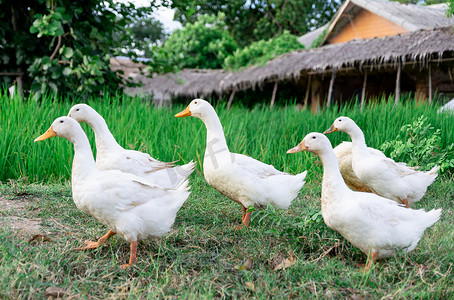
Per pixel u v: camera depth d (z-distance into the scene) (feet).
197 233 5.17
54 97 10.31
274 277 3.99
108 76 12.46
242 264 4.33
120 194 4.23
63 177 7.89
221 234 5.26
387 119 10.08
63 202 6.19
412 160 8.50
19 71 12.24
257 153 9.30
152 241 4.95
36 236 4.75
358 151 6.57
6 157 7.68
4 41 11.80
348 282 3.90
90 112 5.69
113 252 4.67
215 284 3.82
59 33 10.56
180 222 5.74
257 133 10.16
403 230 4.33
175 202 4.45
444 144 9.35
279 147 9.45
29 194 6.63
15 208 5.90
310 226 4.93
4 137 7.85
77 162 4.47
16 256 4.13
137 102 10.90
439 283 3.88
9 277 3.67
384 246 4.33
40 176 7.82
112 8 12.25
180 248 4.75
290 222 4.96
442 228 5.47
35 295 3.52
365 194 4.56
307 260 4.45
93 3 12.13
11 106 8.97
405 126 8.86
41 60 11.12
